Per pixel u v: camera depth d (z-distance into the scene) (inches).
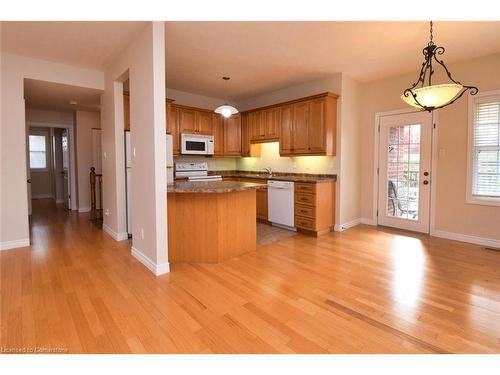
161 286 100.3
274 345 68.7
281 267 118.4
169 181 174.7
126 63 129.8
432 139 163.9
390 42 127.3
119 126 153.1
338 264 121.6
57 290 96.6
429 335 72.2
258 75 175.2
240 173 255.4
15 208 142.3
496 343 68.9
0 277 106.8
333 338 71.4
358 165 195.2
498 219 143.8
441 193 162.2
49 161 343.9
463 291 96.0
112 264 120.7
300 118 184.7
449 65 155.3
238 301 90.0
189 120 206.2
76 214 233.6
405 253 135.4
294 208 176.4
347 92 178.5
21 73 139.5
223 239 126.0
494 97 142.2
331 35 120.0
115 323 77.5
